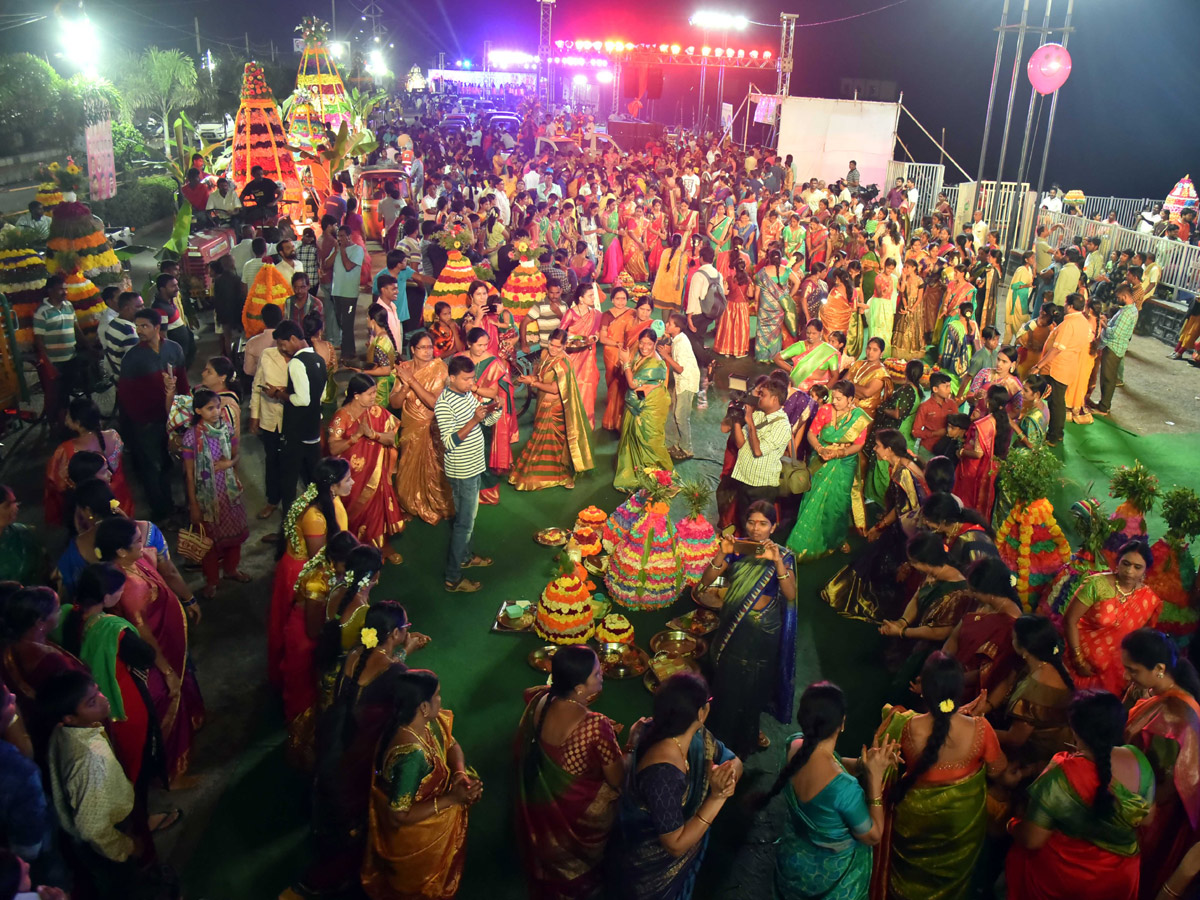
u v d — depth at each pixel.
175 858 4.27
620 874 3.51
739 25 31.80
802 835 3.47
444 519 7.59
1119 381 10.99
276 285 9.72
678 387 8.60
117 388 7.17
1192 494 5.14
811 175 24.95
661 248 16.14
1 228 11.53
